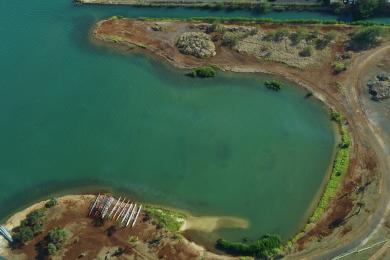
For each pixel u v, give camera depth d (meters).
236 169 64.31
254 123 68.94
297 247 55.75
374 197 58.69
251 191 62.00
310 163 63.91
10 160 68.31
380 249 54.34
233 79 74.19
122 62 78.88
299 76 72.94
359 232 56.00
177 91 73.81
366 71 71.81
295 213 59.47
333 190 60.16
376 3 79.31
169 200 62.00
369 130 65.38
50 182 65.38
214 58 76.81
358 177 60.88
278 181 62.66
